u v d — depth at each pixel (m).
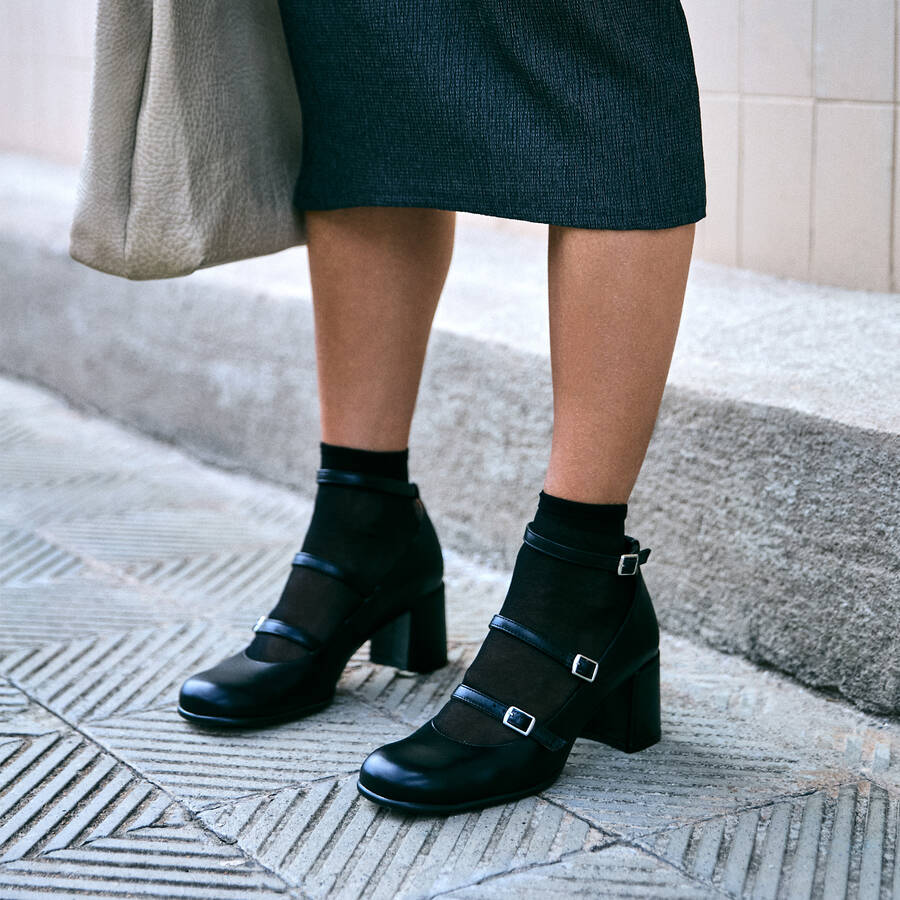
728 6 1.96
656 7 1.02
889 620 1.31
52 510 2.06
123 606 1.67
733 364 1.56
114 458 2.38
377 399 1.30
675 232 1.06
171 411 2.43
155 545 1.91
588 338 1.08
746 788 1.17
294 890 1.01
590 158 1.04
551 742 1.13
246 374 2.24
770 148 1.96
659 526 1.57
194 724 1.31
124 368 2.52
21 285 2.77
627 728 1.22
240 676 1.29
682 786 1.17
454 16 1.07
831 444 1.34
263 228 1.27
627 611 1.17
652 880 1.01
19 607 1.66
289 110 1.30
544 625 1.14
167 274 1.24
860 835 1.08
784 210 1.97
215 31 1.21
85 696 1.39
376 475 1.32
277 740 1.27
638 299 1.06
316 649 1.30
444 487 1.90
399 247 1.25
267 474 2.24
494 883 1.01
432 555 1.40
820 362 1.55
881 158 1.82
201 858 1.06
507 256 2.32
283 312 2.13
